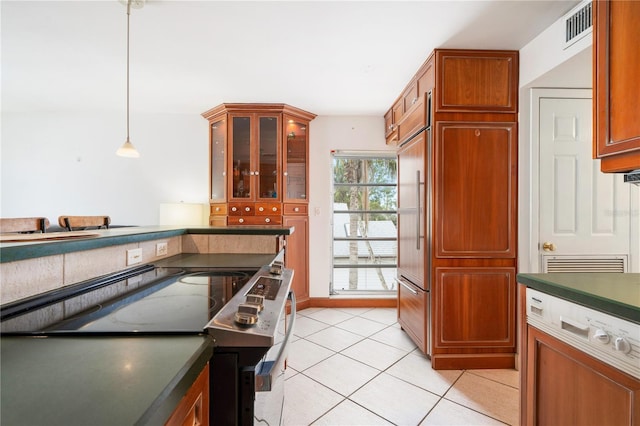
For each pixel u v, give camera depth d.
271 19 1.83
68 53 2.23
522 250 2.17
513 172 2.16
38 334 0.65
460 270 2.18
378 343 2.60
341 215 3.84
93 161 3.59
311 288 3.60
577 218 2.15
